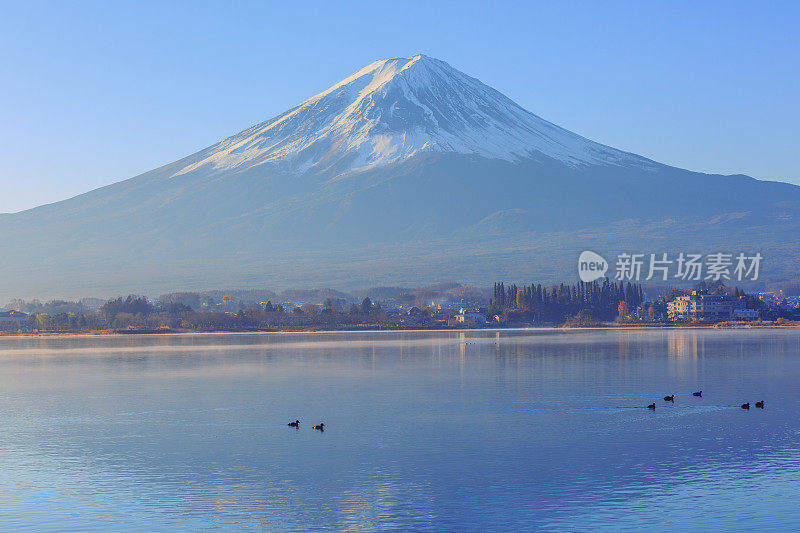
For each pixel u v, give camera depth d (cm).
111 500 7056
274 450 8800
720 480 7488
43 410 11681
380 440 9256
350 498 7062
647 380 14662
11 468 8100
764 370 16338
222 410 11531
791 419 10362
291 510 6775
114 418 10925
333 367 18188
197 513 6706
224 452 8725
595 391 13138
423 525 6425
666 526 6325
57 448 9000
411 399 12469
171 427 10194
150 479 7681
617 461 8194
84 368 18388
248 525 6450
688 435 9388
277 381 15250
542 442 9075
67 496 7162
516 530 6291
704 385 13825
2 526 6425
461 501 6956
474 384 14338
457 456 8456
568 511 6681
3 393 13688
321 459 8375
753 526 6306
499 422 10300
